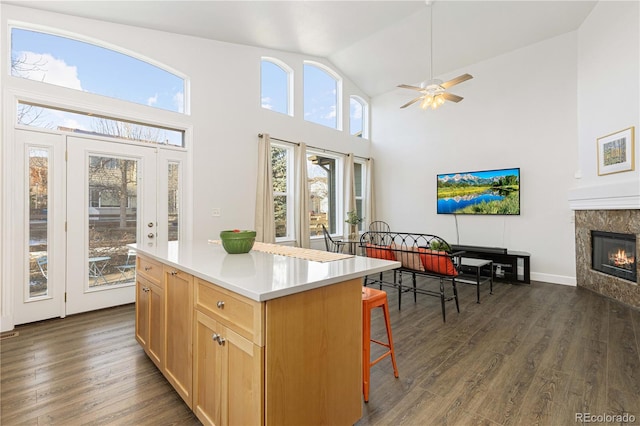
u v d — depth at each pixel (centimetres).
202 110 408
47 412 169
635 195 323
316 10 379
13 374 206
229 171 435
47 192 301
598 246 404
